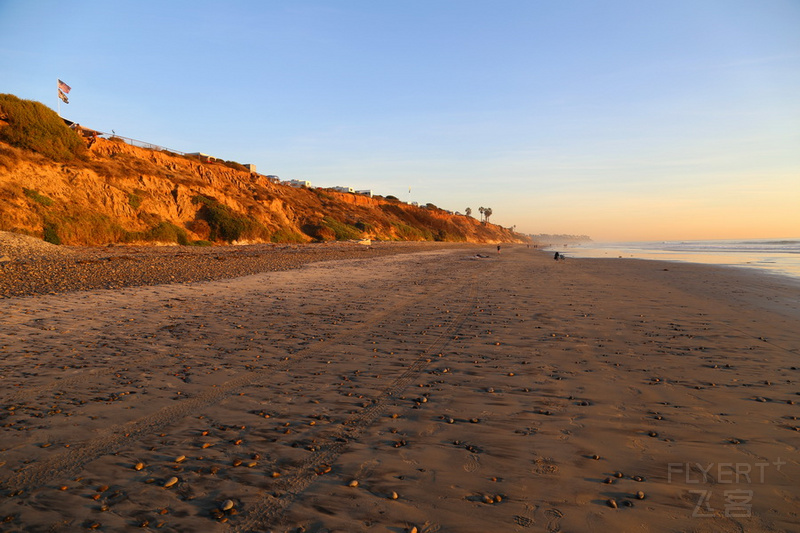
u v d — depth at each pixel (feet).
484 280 66.03
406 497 10.48
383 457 12.51
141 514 9.75
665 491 10.68
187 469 11.78
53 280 50.37
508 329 30.53
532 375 20.21
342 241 208.13
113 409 15.93
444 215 534.37
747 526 9.28
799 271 84.89
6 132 113.39
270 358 23.15
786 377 19.61
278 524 9.45
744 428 14.26
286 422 15.02
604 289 54.65
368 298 45.47
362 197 379.14
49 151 121.29
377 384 19.08
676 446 13.07
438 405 16.61
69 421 14.78
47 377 19.31
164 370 20.74
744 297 46.80
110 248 107.55
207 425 14.70
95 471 11.60
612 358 22.99
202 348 24.93
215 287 50.67
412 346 25.82
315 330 30.09
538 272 82.89
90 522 9.44
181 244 138.51
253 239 167.63
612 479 11.23
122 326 29.84
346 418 15.38
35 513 9.74
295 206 240.32
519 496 10.50
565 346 25.63
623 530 9.18
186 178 169.89
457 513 9.83
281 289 51.08
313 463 12.16
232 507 10.02
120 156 153.89
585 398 17.20
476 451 12.85
